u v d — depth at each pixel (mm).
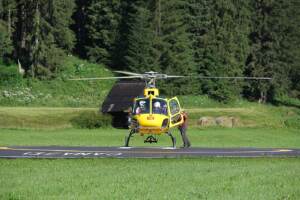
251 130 149500
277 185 38219
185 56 191250
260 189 36562
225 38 198625
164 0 191375
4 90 174500
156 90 66812
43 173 42812
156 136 117688
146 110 64812
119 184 37781
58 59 184250
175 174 42250
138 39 185750
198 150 61094
